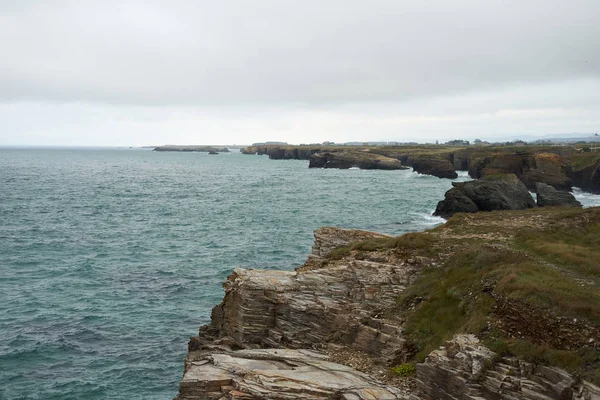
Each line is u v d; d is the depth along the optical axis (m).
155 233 71.12
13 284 44.50
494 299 18.73
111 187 141.12
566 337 15.25
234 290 26.83
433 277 24.19
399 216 82.81
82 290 43.53
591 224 32.25
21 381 27.66
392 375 18.94
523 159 110.44
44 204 99.31
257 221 81.88
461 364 15.79
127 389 27.36
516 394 14.08
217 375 18.67
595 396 12.73
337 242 34.94
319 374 18.78
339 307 23.81
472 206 75.88
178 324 36.56
